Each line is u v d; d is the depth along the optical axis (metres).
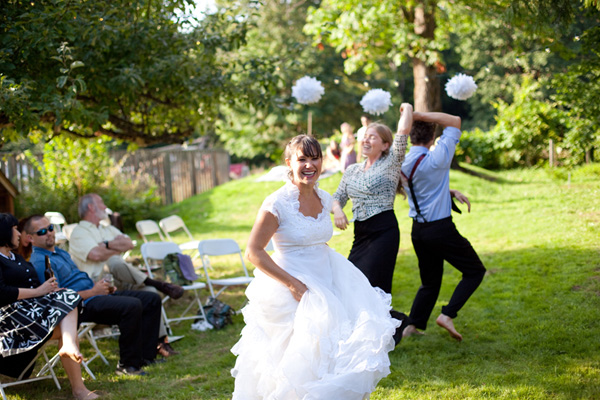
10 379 4.63
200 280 8.15
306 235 3.03
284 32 27.23
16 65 5.68
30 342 4.05
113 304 4.71
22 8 5.73
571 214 9.09
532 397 3.59
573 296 5.45
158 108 8.07
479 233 8.85
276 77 7.29
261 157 39.56
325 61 28.12
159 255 6.50
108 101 6.84
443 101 37.84
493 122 31.66
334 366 2.80
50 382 4.55
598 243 7.12
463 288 4.60
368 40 14.01
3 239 4.27
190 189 18.78
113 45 6.47
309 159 3.03
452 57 33.12
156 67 6.48
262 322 2.98
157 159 17.00
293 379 2.75
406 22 13.88
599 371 3.89
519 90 17.31
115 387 4.40
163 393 4.19
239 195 15.19
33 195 12.48
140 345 4.78
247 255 2.97
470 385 3.87
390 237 4.16
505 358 4.36
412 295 6.29
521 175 15.06
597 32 6.57
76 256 5.47
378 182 4.17
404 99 35.59
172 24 6.97
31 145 14.06
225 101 7.50
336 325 2.88
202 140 33.50
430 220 4.55
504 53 27.19
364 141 4.33
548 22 5.83
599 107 7.77
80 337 4.84
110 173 13.71
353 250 4.30
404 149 4.20
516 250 7.50
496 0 10.76
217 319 6.00
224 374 4.53
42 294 4.13
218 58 7.82
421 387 3.90
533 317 5.11
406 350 4.68
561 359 4.18
